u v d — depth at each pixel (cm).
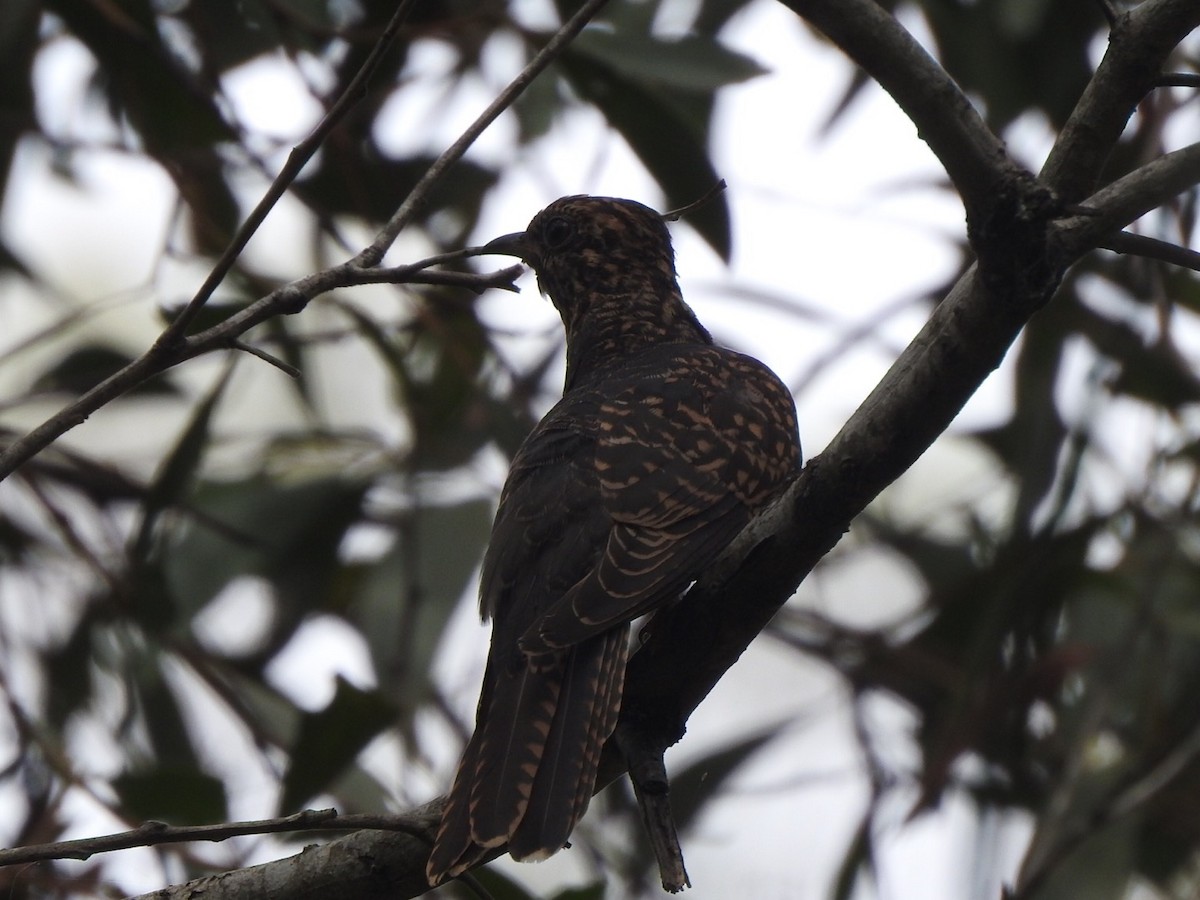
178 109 1038
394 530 1166
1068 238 603
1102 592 1144
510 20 1005
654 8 1127
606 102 986
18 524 1216
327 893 660
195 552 1137
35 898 891
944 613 1177
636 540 727
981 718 1052
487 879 792
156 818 889
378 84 1067
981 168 579
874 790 1082
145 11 1006
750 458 786
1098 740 1119
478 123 630
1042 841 973
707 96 1137
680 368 846
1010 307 600
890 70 574
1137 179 605
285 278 1203
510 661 700
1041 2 1179
